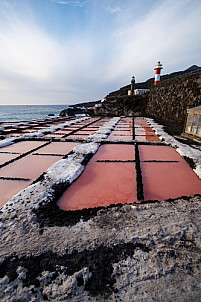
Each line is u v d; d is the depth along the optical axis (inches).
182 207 71.1
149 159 144.5
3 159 148.7
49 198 80.5
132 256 48.5
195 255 48.3
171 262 46.3
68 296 39.1
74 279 42.4
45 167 130.6
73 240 54.4
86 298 38.7
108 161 138.9
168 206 71.9
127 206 72.1
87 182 104.6
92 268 45.3
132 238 54.5
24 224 61.8
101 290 40.1
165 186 99.2
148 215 66.0
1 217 65.6
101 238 54.9
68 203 82.6
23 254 49.6
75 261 47.4
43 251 50.6
